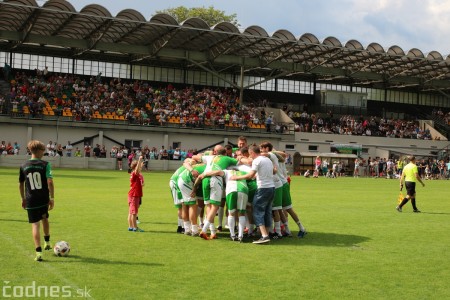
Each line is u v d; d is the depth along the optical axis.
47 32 48.62
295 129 57.75
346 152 58.28
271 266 9.59
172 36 48.19
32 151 9.62
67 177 32.41
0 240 11.14
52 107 49.84
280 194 12.48
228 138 54.56
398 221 16.25
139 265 9.37
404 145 61.19
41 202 9.46
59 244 9.88
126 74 58.69
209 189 12.19
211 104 58.16
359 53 54.09
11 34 47.47
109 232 12.63
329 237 12.87
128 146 51.09
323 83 67.62
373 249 11.44
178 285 8.16
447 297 7.96
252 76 64.25
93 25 46.22
